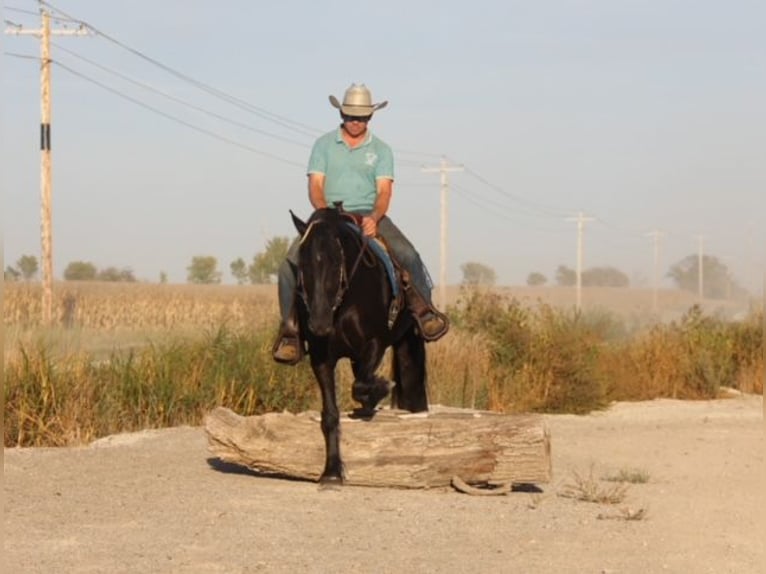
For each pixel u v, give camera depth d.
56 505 11.20
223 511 10.97
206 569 8.80
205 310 53.00
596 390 24.77
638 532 10.59
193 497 11.69
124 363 19.45
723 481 14.01
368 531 10.23
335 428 12.21
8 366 17.06
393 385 13.56
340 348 11.90
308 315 11.38
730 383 30.12
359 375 12.02
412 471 12.39
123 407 18.41
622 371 28.55
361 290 11.70
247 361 19.84
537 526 10.67
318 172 12.61
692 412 24.78
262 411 19.58
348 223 11.88
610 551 9.78
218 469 13.61
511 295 29.94
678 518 11.34
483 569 8.99
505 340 25.33
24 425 16.77
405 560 9.20
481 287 28.19
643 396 28.30
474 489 12.32
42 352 17.69
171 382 18.92
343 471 12.44
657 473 14.72
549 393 24.38
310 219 11.69
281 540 9.80
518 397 23.91
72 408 17.27
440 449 12.41
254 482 12.70
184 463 14.07
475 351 24.27
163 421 18.53
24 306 45.44
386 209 12.58
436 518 10.87
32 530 10.06
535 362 24.94
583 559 9.45
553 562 9.30
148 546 9.48
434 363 23.22
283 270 12.30
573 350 24.98
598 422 22.00
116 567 8.80
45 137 37.88
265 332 21.27
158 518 10.62
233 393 19.23
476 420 12.59
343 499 11.71
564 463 15.55
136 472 13.30
